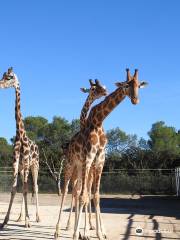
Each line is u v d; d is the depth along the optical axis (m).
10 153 45.59
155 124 48.78
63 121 46.19
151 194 30.69
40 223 11.22
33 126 47.09
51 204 19.47
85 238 8.49
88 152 7.92
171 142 46.47
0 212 14.45
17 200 21.69
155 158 39.00
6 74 10.64
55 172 33.78
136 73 7.62
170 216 13.73
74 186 9.09
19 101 10.62
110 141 49.72
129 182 31.31
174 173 30.83
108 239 8.66
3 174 31.91
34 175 11.54
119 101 7.81
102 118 7.97
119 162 39.59
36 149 11.37
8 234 9.20
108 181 31.55
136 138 50.16
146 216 13.66
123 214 14.26
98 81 8.86
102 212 14.96
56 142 43.75
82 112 9.48
